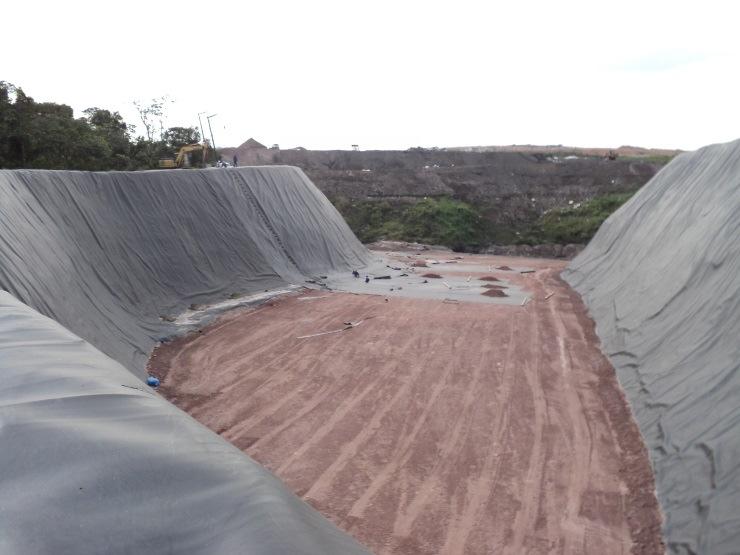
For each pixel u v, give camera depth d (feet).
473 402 35.70
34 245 38.78
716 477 22.54
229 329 51.93
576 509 24.52
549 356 44.62
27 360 17.01
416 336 50.01
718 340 31.32
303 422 32.86
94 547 10.03
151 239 56.80
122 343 41.81
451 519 23.81
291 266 75.25
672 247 50.55
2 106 75.77
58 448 12.35
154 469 12.19
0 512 10.49
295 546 10.56
